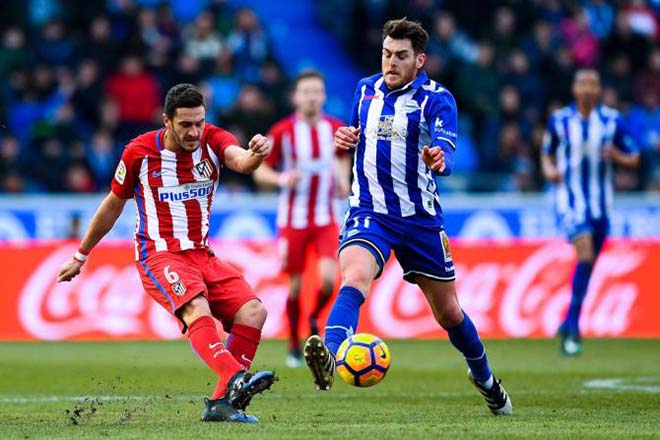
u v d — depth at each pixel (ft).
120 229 168.04
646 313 173.99
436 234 74.79
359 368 65.98
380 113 74.79
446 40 227.20
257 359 139.44
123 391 101.50
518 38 228.84
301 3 264.52
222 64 215.72
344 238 74.54
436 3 236.84
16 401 92.58
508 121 219.61
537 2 233.55
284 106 211.20
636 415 79.82
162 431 66.95
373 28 244.22
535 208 175.01
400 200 74.18
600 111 143.95
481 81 220.84
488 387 78.69
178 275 72.38
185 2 246.27
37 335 163.84
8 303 163.94
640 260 174.60
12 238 168.45
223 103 213.25
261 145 70.59
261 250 167.02
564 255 173.06
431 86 74.64
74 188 195.31
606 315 173.37
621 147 144.15
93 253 165.37
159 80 207.62
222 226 170.40
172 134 73.41
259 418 77.20
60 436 65.72
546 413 81.66
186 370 122.11
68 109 199.52
